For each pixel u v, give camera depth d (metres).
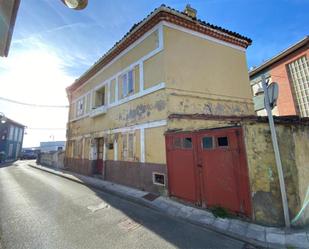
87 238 4.09
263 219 4.21
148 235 4.19
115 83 10.50
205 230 4.39
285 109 10.29
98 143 12.45
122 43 9.60
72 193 8.09
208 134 5.39
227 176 4.88
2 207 6.21
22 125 39.22
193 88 8.03
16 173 15.28
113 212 5.68
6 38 3.57
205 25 8.67
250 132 4.57
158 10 7.49
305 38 8.74
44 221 5.02
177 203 6.03
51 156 21.11
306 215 4.29
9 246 3.78
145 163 7.79
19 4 3.01
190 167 5.86
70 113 16.92
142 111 8.27
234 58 9.92
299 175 4.36
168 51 7.59
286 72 10.23
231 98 9.28
